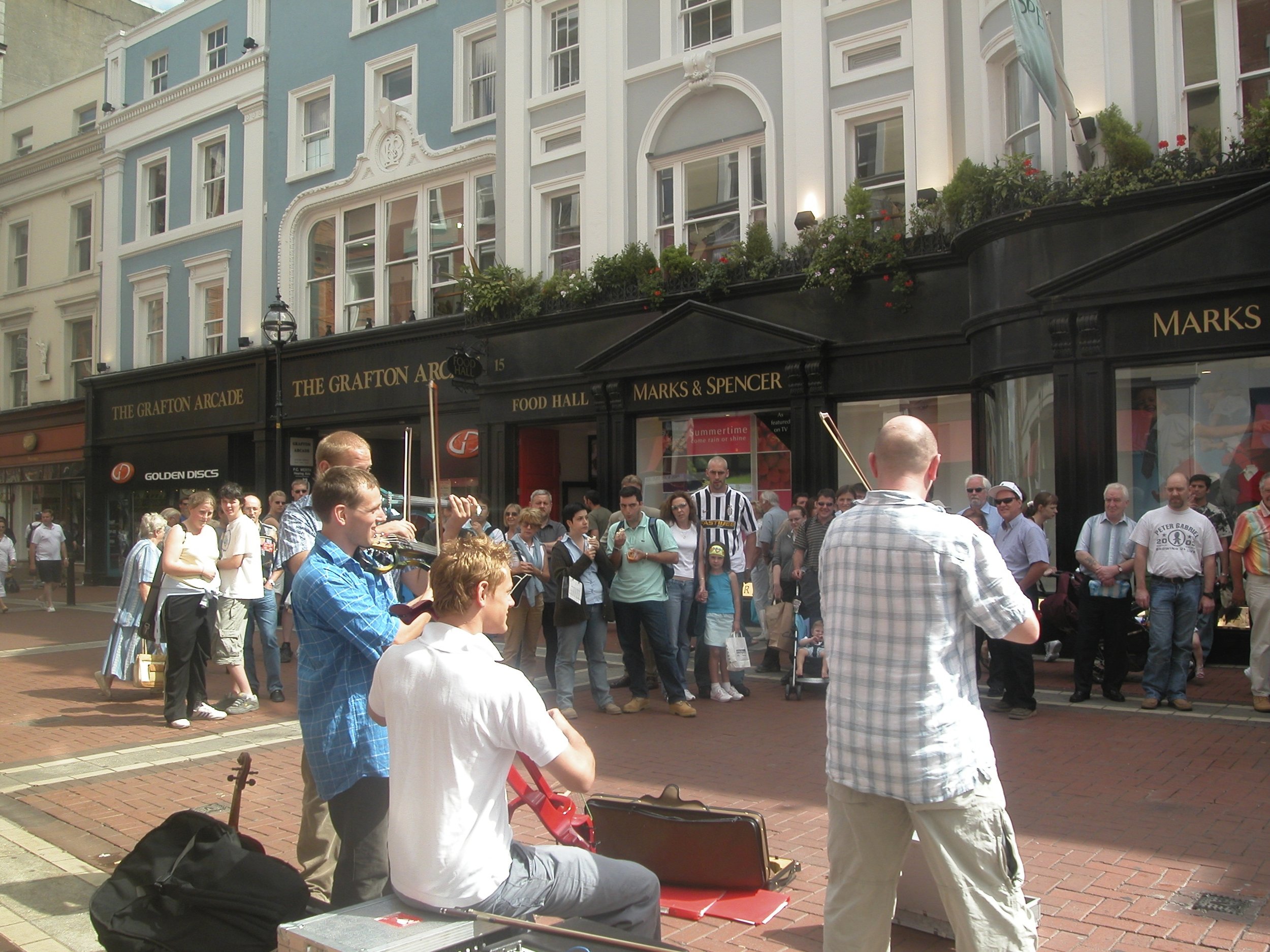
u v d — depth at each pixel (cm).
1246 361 962
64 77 2877
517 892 278
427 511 459
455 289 1720
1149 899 416
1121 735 706
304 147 1955
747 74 1358
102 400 2311
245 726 804
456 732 273
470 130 1691
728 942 386
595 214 1480
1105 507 930
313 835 406
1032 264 1024
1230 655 986
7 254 2614
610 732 755
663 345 1359
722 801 568
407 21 1778
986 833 279
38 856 500
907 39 1231
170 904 332
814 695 879
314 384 1872
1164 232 938
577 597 805
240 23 2067
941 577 283
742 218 1366
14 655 1235
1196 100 1020
